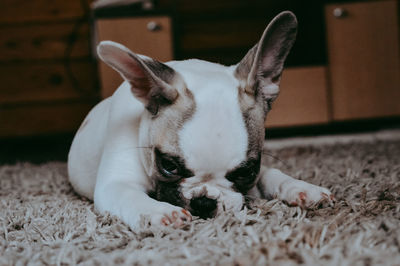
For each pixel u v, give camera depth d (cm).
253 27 161
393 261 37
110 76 124
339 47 144
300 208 53
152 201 50
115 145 58
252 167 50
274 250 39
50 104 155
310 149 113
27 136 155
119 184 55
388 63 144
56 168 105
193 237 45
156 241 44
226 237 44
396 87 145
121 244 45
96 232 49
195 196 49
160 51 131
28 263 41
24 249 45
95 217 51
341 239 42
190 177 50
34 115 155
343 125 153
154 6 141
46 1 153
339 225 47
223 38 161
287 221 48
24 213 59
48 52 155
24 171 103
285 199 56
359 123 150
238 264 38
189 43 161
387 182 65
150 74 49
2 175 99
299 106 145
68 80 155
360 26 143
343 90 145
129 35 130
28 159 131
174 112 50
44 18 154
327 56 144
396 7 143
